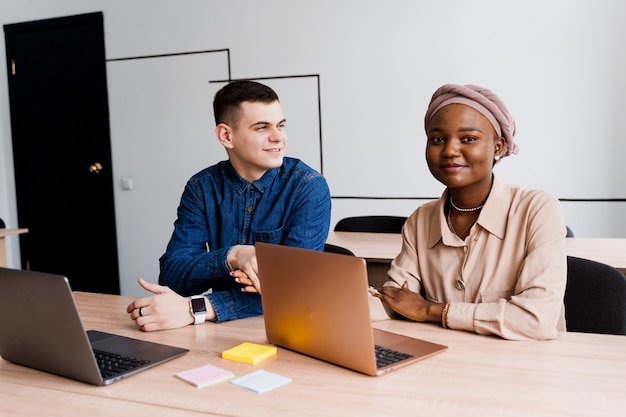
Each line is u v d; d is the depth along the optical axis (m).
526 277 1.49
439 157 1.55
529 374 1.23
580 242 2.99
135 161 5.12
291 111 4.66
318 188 1.95
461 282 1.63
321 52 4.52
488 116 1.50
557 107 4.01
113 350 1.45
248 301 1.74
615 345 1.39
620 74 3.85
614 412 1.05
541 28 3.99
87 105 5.24
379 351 1.36
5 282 1.28
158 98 5.00
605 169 3.95
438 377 1.23
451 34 4.20
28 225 5.56
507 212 1.59
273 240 1.96
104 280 5.35
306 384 1.22
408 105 4.34
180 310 1.66
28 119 5.45
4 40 5.43
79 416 1.12
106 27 5.09
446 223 1.65
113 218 5.25
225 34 4.76
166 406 1.15
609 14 3.84
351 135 4.51
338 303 1.26
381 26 4.35
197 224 2.00
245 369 1.32
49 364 1.33
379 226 3.51
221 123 1.86
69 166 5.36
